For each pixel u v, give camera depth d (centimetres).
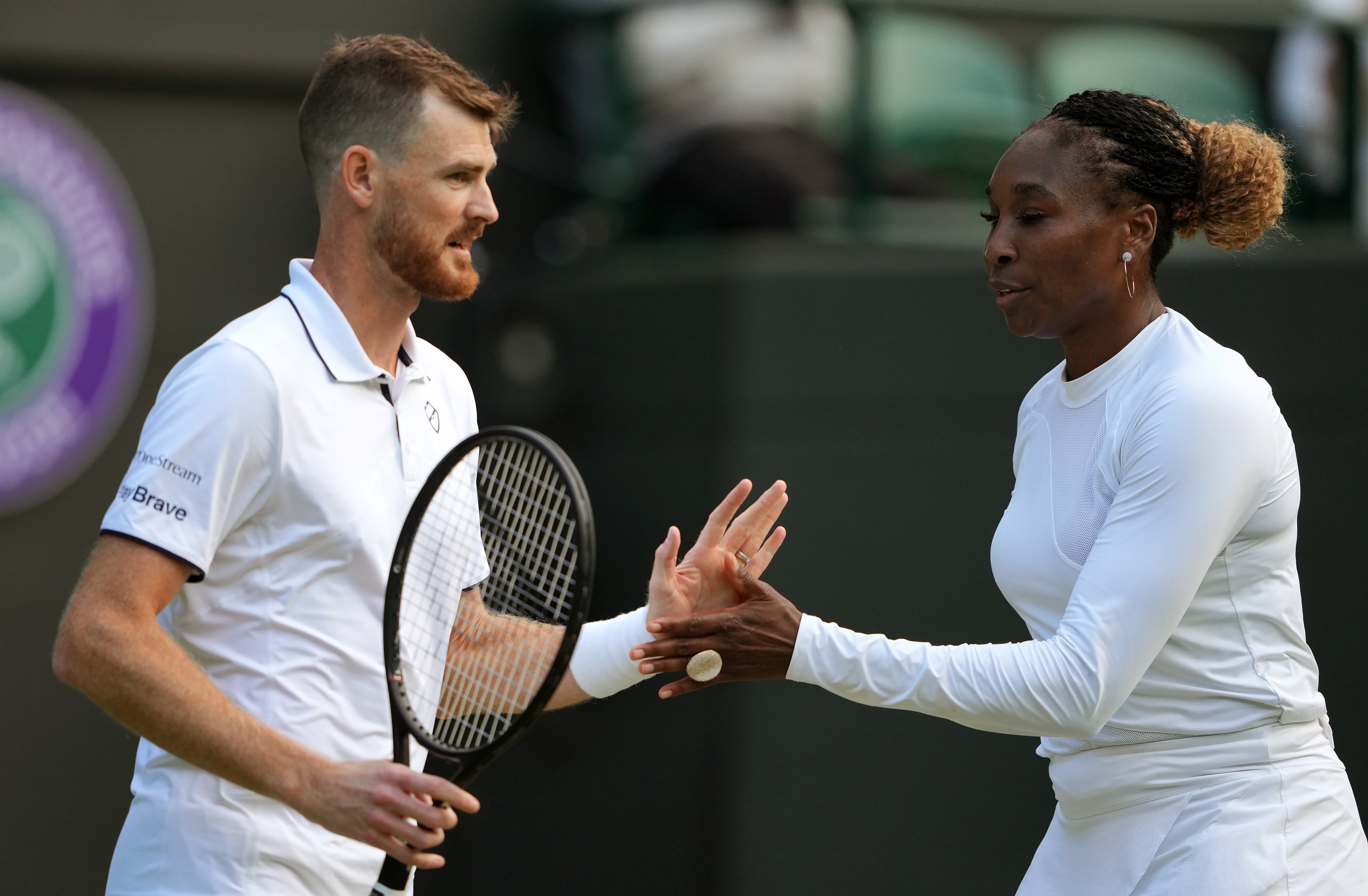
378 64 809
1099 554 796
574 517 738
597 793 1786
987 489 1764
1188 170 829
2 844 1723
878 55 1827
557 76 1875
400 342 846
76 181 1717
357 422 802
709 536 888
